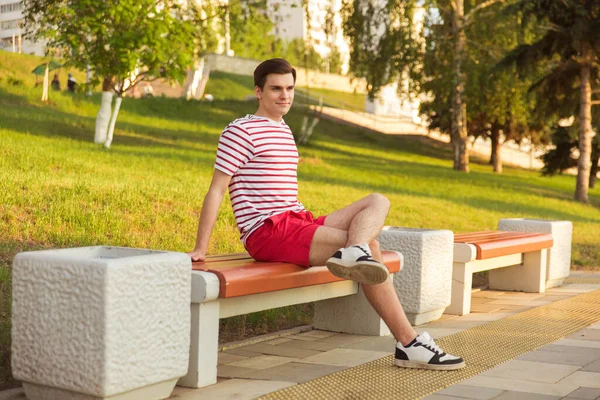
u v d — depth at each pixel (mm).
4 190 7801
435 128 41500
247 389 3672
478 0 27766
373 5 26953
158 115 26297
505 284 7734
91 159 12539
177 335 3404
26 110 19047
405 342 4188
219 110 30609
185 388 3688
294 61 50469
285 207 4219
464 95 27281
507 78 26234
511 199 20938
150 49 14789
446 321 5805
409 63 26438
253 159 4160
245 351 4664
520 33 25578
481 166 38844
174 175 12391
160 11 15062
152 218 7996
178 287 3396
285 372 4078
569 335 5211
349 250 3764
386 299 4211
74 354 3096
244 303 4031
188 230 7848
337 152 28547
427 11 26219
